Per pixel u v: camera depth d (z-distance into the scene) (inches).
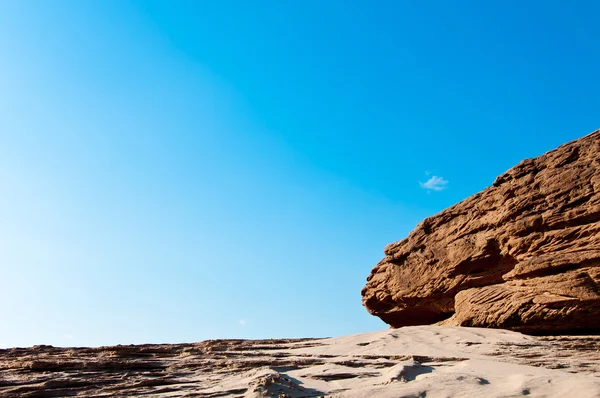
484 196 1226.6
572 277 935.0
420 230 1411.2
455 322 1201.4
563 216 1002.7
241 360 825.5
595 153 1023.6
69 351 1006.4
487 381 573.9
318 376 655.8
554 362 704.4
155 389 651.5
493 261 1170.0
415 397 529.7
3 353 1010.1
